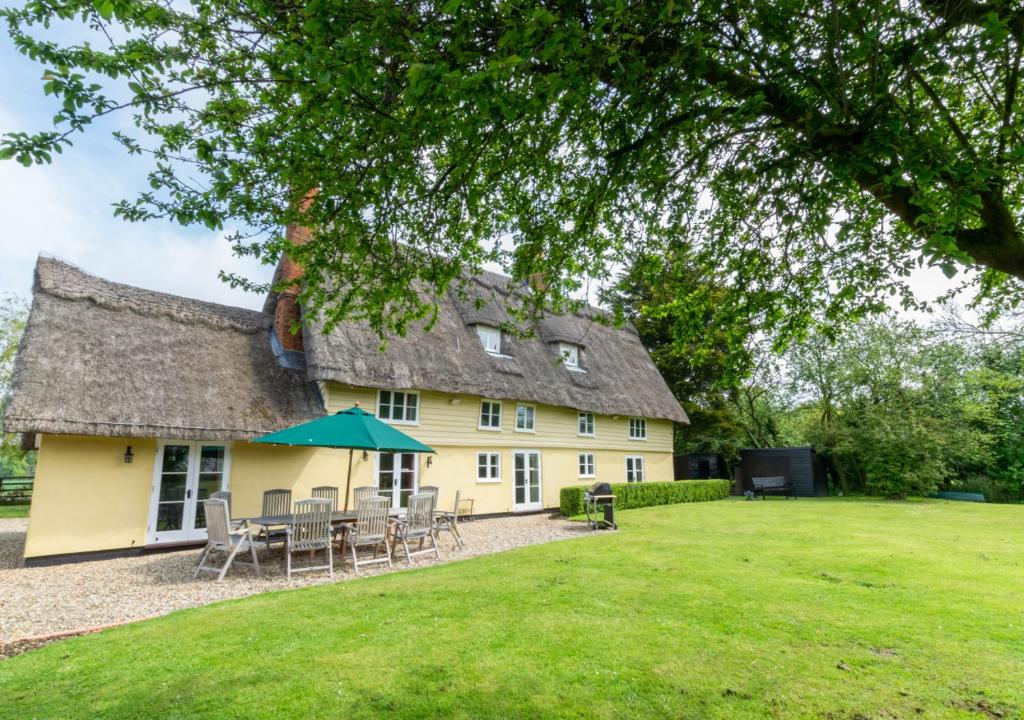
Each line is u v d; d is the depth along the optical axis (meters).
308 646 4.57
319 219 4.01
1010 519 14.17
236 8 3.16
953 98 4.26
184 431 9.87
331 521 8.45
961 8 2.82
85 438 9.54
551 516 16.08
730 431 26.25
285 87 3.21
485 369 15.55
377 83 2.83
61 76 2.80
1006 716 3.35
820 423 25.27
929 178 2.49
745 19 3.46
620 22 2.73
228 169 3.67
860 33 3.05
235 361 11.83
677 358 26.20
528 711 3.45
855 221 4.66
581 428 19.58
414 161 3.90
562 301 5.89
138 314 11.16
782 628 4.99
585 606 5.73
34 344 9.25
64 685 3.87
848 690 3.71
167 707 3.51
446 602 5.94
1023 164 3.07
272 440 8.22
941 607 5.66
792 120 3.35
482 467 15.84
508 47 2.69
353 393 12.86
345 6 2.55
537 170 4.60
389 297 4.80
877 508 17.55
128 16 2.79
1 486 20.69
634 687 3.77
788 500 21.97
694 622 5.17
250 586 7.34
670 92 3.40
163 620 5.52
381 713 3.43
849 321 5.08
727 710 3.45
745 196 5.06
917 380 22.20
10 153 2.74
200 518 10.67
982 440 22.05
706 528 12.38
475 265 5.57
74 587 7.29
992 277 5.55
